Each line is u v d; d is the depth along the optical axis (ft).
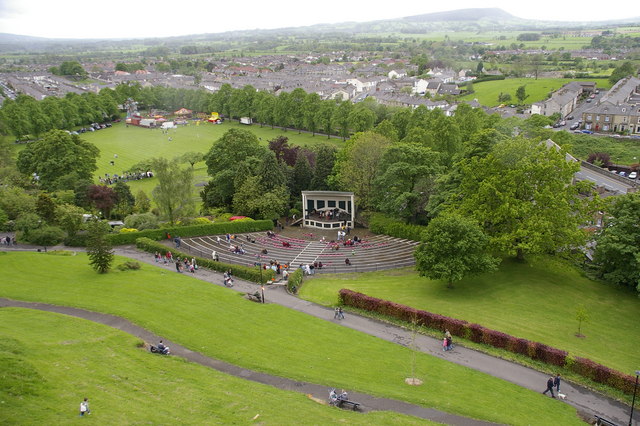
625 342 193.67
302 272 273.13
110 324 191.62
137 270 261.03
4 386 129.70
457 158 355.77
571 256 260.83
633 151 547.90
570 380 168.96
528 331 200.44
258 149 426.92
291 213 400.88
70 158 434.71
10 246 304.71
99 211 385.91
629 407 154.92
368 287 253.03
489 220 256.73
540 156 258.57
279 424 127.85
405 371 169.07
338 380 159.84
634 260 226.79
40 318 189.26
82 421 120.57
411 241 331.36
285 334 192.75
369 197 380.37
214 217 386.32
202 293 230.68
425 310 219.82
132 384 144.36
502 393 157.69
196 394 141.69
